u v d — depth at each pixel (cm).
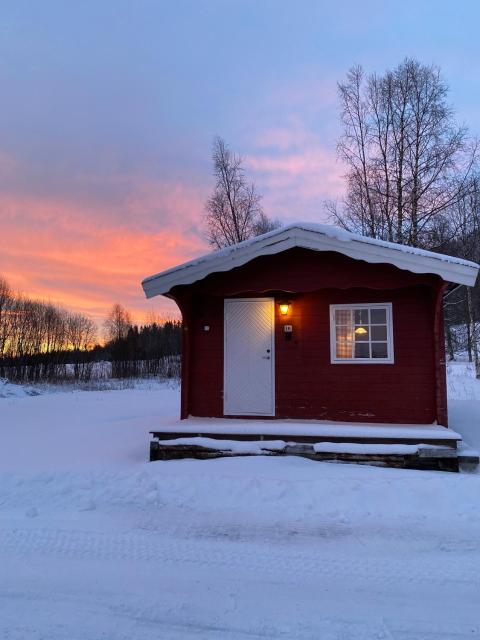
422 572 361
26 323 3966
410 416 764
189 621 294
